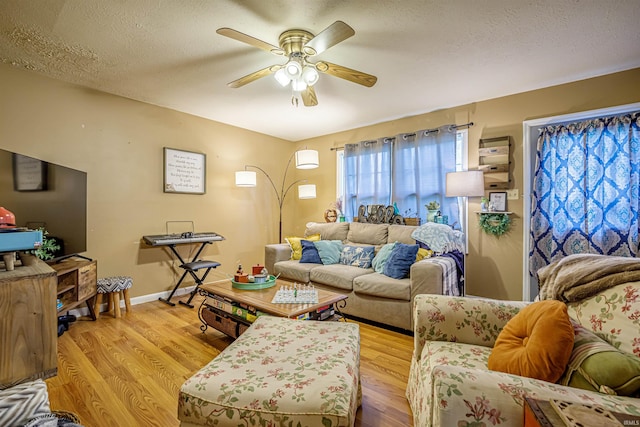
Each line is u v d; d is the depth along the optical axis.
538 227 3.09
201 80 2.93
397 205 3.96
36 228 2.29
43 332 1.26
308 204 5.16
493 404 0.85
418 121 3.92
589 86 2.84
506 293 3.27
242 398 1.07
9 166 2.07
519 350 1.14
